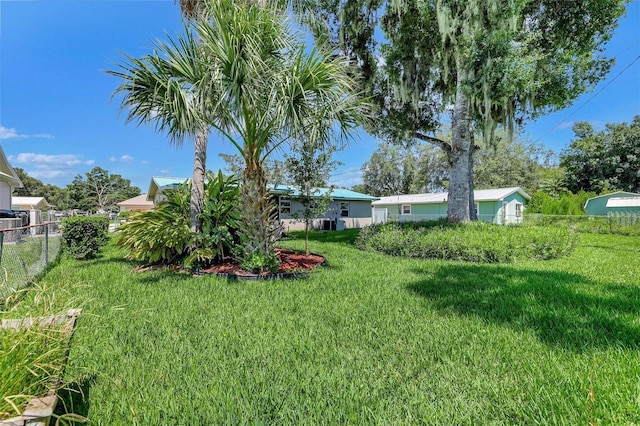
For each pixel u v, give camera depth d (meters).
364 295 4.06
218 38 4.17
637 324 2.93
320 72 4.49
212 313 3.28
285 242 10.73
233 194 6.30
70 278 4.68
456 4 7.24
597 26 7.73
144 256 5.80
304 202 7.46
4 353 1.21
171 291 4.14
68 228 6.82
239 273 5.21
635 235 13.93
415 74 8.62
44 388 1.28
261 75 4.34
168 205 6.39
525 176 27.11
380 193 32.66
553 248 7.76
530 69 6.69
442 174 28.77
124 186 53.81
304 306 3.56
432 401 1.80
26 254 5.30
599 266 6.46
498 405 1.76
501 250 7.20
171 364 2.19
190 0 6.14
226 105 4.38
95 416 1.63
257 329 2.85
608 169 25.34
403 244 8.18
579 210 19.58
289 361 2.26
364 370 2.15
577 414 1.65
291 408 1.74
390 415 1.68
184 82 4.63
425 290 4.33
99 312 3.26
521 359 2.31
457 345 2.55
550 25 7.75
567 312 3.32
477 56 7.00
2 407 1.06
